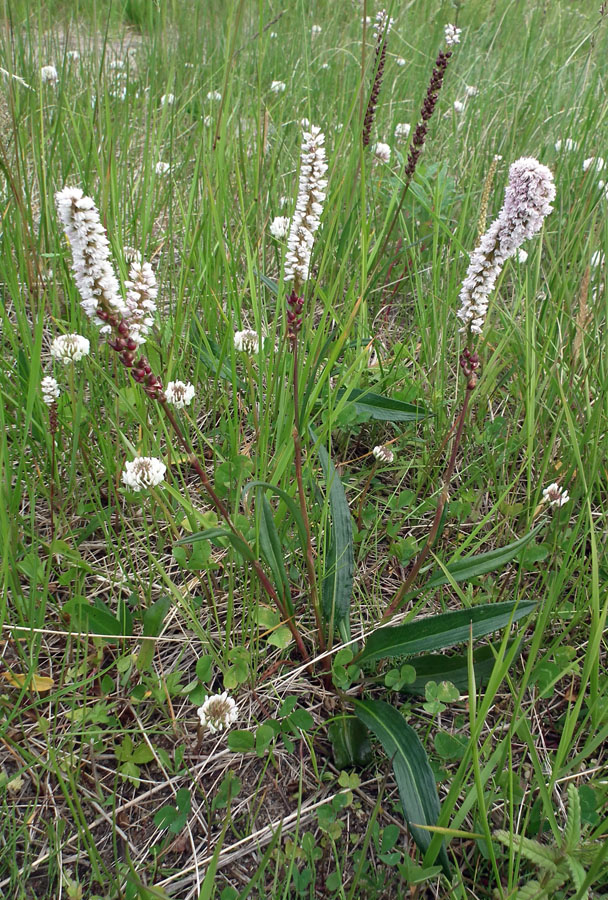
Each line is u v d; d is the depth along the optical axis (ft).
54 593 1.22
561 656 1.06
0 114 1.90
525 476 1.47
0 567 1.06
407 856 0.89
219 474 1.26
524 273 1.93
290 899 0.88
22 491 1.30
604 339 1.54
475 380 0.93
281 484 1.21
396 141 2.54
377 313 1.83
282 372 1.26
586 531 1.23
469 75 3.06
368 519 1.35
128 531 1.33
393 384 1.61
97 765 1.01
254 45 2.86
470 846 0.93
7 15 2.13
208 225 1.66
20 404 1.34
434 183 2.11
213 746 1.04
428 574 1.30
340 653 1.07
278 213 1.96
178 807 0.95
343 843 0.94
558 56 3.03
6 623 1.05
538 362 1.47
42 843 0.92
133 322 0.80
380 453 1.34
